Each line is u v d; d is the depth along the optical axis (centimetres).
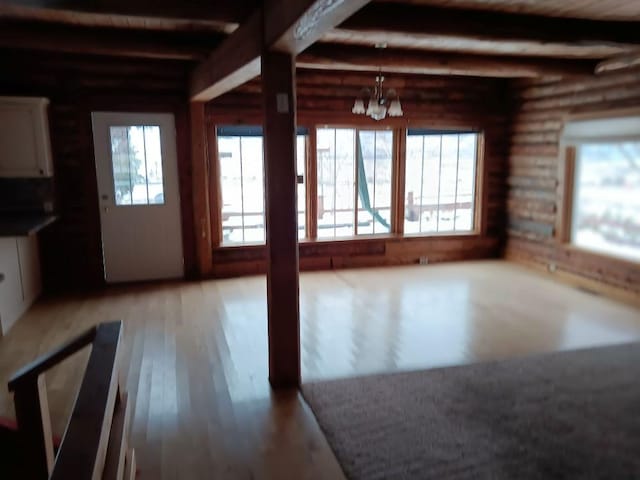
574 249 596
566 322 462
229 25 398
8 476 244
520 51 490
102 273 587
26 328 452
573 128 584
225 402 317
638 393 323
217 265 626
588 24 406
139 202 591
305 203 656
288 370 338
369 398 319
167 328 447
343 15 231
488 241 722
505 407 307
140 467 254
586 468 249
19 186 535
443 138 700
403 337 426
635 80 504
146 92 573
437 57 493
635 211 537
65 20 391
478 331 440
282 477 247
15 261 476
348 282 602
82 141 561
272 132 317
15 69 530
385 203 695
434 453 262
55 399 321
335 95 636
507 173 712
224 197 632
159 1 311
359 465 253
